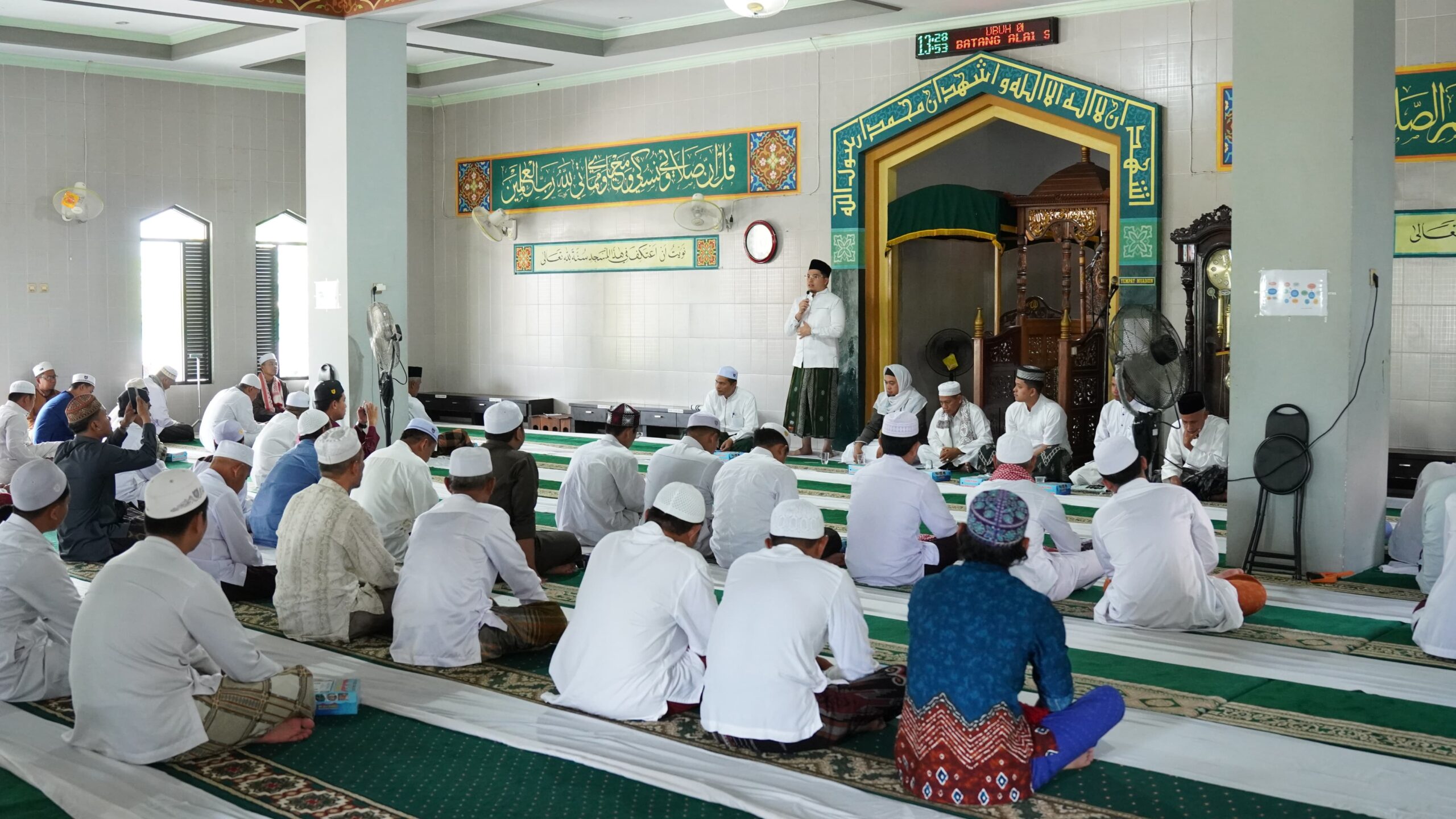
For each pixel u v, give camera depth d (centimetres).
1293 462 510
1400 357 751
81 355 1073
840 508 702
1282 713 344
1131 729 331
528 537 494
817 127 980
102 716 306
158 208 1106
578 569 531
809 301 931
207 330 1145
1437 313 737
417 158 1238
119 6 814
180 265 1127
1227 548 536
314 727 335
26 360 1046
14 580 352
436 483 781
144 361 1112
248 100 1151
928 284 1056
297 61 1117
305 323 1201
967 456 799
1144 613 428
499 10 826
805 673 307
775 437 514
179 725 305
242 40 970
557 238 1161
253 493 661
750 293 1030
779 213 1006
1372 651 405
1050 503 470
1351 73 493
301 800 287
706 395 1056
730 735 308
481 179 1212
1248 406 526
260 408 1050
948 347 996
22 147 1035
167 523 310
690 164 1056
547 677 376
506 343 1212
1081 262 897
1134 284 845
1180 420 671
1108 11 845
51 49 1007
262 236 1171
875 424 874
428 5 809
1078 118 859
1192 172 821
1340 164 498
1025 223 919
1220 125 807
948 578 279
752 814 276
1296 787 290
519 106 1173
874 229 971
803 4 914
